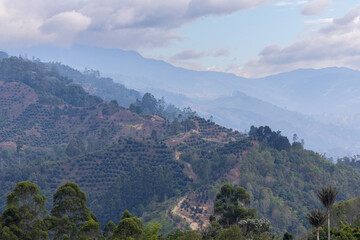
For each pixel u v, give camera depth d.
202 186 183.25
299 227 158.00
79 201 81.88
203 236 80.19
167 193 196.25
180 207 168.12
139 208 181.50
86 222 75.31
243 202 97.81
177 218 155.62
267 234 86.25
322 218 50.31
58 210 80.62
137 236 73.31
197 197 175.00
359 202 90.62
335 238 67.88
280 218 163.12
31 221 76.69
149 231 79.44
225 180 188.75
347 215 88.56
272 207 170.12
